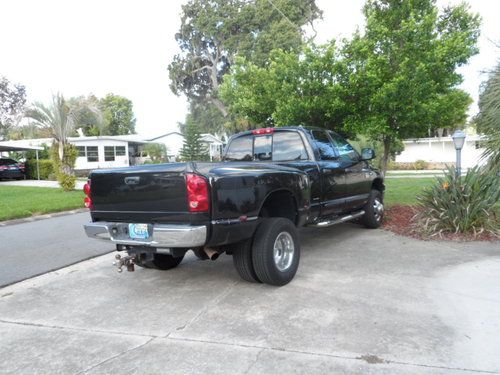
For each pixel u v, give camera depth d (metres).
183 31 48.53
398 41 8.65
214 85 49.66
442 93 9.05
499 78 7.78
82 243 7.92
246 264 4.80
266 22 42.84
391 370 2.99
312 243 7.00
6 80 38.97
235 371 3.07
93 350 3.52
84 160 31.58
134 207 4.41
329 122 9.27
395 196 12.05
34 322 4.20
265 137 6.66
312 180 5.87
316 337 3.54
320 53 8.72
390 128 8.94
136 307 4.48
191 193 3.99
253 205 4.54
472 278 4.88
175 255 4.40
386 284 4.79
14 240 8.37
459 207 7.05
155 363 3.25
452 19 8.98
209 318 4.05
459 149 8.87
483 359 3.10
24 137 38.69
